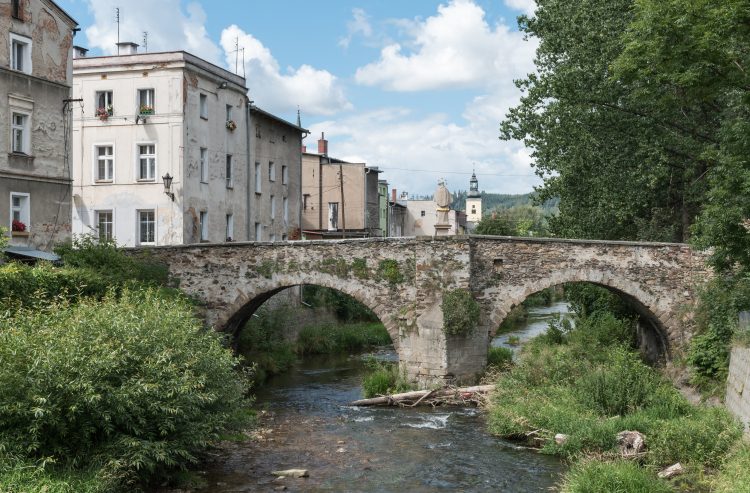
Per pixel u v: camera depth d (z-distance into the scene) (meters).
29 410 9.16
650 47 15.03
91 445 10.12
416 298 20.20
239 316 22.97
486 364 20.66
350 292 20.95
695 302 20.92
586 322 23.80
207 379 11.79
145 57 27.20
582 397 15.57
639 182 22.31
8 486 8.35
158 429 10.92
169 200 26.92
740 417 13.09
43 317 10.97
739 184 14.15
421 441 15.02
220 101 30.22
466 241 19.80
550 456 13.70
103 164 27.84
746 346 13.77
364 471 12.73
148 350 10.83
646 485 10.60
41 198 21.00
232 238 31.38
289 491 11.47
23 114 20.44
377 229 51.47
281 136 37.22
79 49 29.06
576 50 22.70
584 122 23.19
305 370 25.88
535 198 25.81
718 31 13.70
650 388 15.59
